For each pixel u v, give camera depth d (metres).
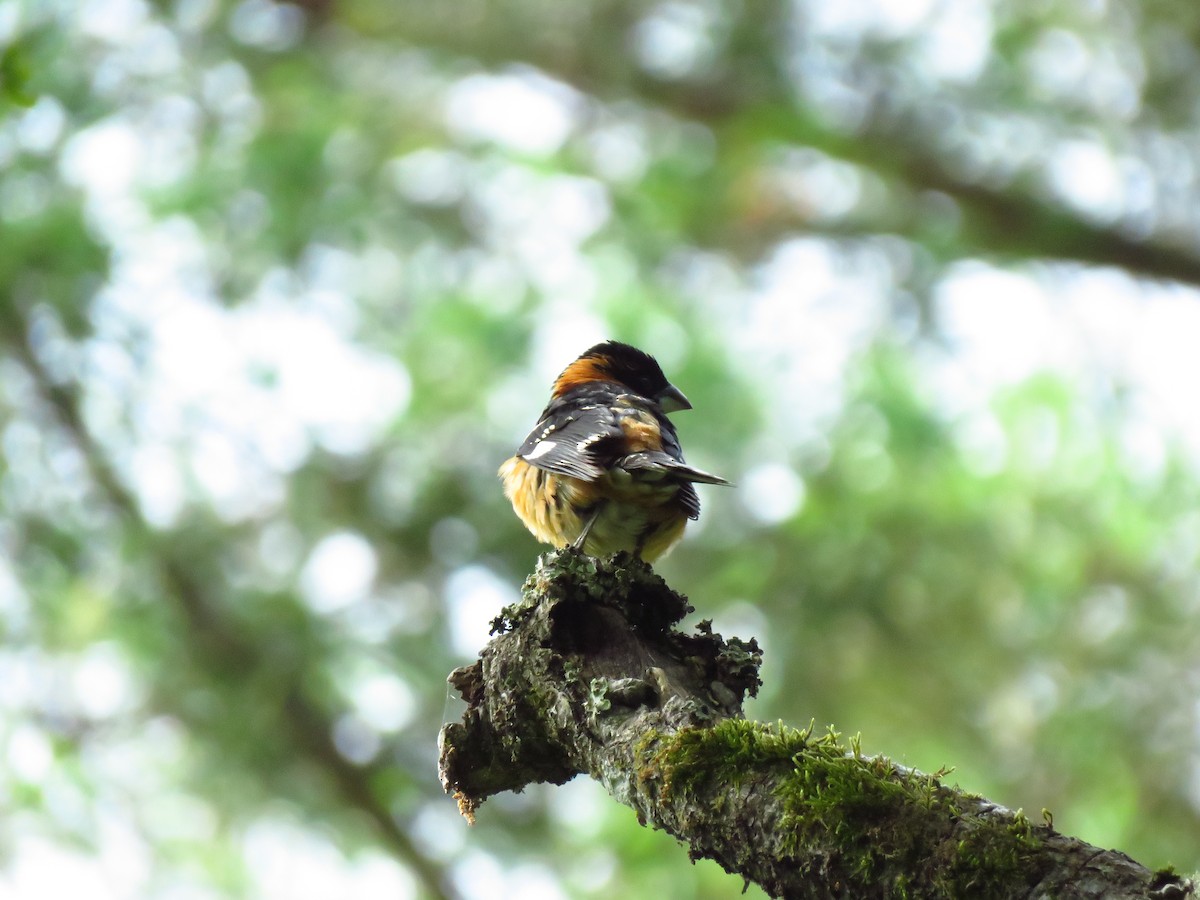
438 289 14.80
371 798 13.67
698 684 4.27
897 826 3.24
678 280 15.20
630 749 3.93
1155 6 13.53
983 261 14.78
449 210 15.20
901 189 14.84
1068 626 12.89
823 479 12.88
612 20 14.80
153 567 13.64
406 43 15.20
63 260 13.06
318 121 14.93
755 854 3.46
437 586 13.57
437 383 13.93
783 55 14.45
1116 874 2.97
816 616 12.45
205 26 14.69
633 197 15.25
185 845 13.62
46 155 13.25
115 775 13.42
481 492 13.35
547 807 13.38
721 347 13.86
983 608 12.72
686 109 15.15
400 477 13.59
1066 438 13.38
